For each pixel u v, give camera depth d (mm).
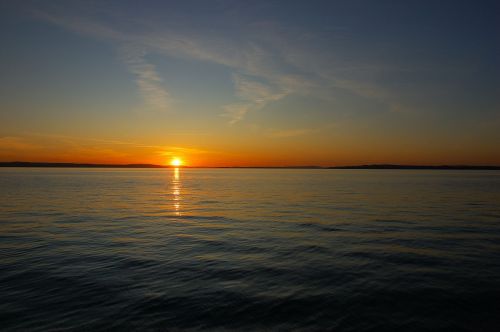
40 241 20422
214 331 9398
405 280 13422
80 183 92812
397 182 101375
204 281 13359
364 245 19562
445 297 11688
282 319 10133
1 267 14969
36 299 11414
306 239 21297
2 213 32688
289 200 47469
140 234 22922
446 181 107125
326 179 130250
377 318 10195
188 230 24516
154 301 11328
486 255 17172
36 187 72688
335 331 9438
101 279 13484
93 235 22438
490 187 74438
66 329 9406
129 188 75062
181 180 126125
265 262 16062
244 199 49500
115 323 9781
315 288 12602
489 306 10984
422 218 29797
